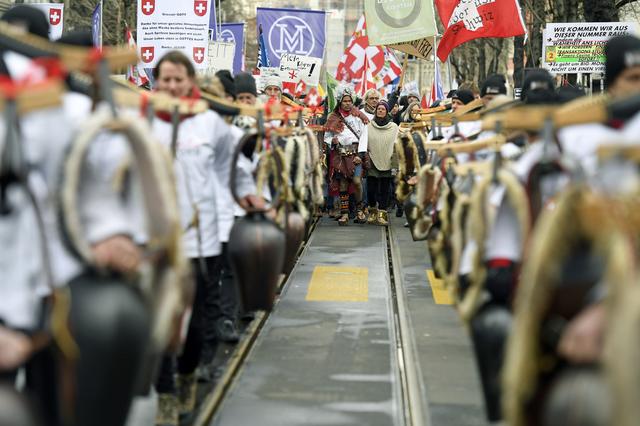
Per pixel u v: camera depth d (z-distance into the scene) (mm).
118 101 12297
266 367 19219
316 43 55750
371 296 26734
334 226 43750
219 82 19250
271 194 21031
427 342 20891
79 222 8859
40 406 8828
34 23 12969
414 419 15320
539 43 65250
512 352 8273
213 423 15633
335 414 16141
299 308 25016
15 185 8961
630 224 7645
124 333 8836
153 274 9352
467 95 30531
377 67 66188
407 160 32281
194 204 15258
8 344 8672
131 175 9406
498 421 11375
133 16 75625
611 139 10164
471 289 11117
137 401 16594
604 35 47000
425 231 20109
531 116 10203
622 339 7160
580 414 7883
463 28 43469
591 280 8141
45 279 9219
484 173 12031
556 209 7988
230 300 20656
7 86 8719
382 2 47094
